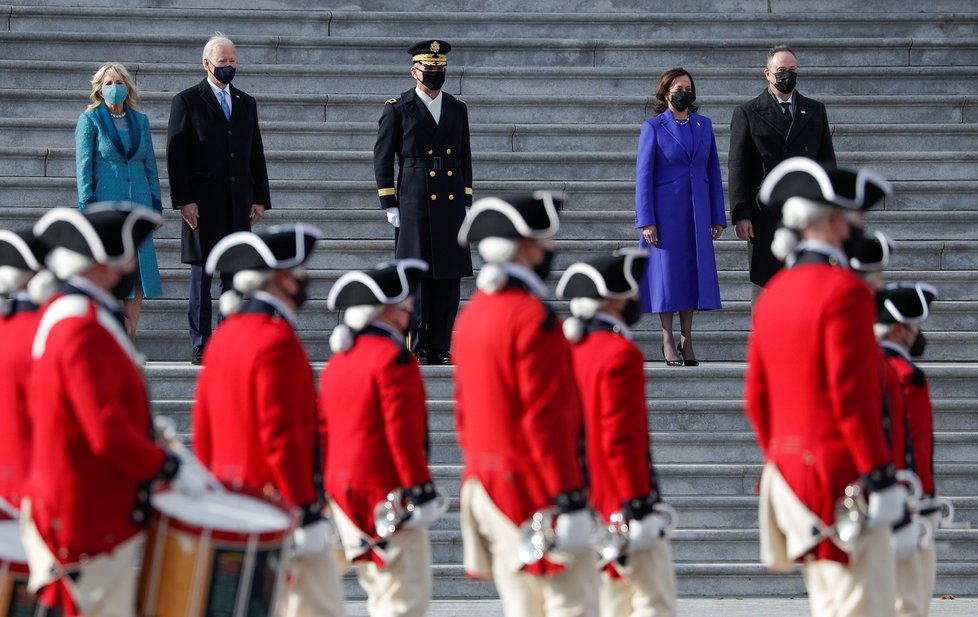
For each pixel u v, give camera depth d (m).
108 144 39.50
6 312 20.91
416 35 53.59
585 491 19.98
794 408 20.17
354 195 46.91
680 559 34.22
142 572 19.09
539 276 21.00
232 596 18.72
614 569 24.48
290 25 53.38
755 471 35.66
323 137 49.19
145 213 19.09
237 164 40.50
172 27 53.12
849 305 19.61
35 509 18.55
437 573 33.34
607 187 47.19
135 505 18.70
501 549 20.42
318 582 22.25
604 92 51.94
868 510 19.70
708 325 44.25
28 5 53.41
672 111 41.38
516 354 19.88
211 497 19.88
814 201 20.12
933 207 47.75
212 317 43.50
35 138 48.09
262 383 21.56
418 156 40.72
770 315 20.52
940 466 35.59
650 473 23.80
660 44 52.91
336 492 24.55
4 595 19.47
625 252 24.06
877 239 24.38
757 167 40.97
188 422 36.47
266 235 22.14
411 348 40.50
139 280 39.50
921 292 26.56
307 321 43.19
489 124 49.81
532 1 55.47
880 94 52.12
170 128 40.25
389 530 24.02
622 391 23.30
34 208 44.78
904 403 25.20
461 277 40.75
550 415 19.69
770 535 21.02
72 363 18.14
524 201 20.47
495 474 20.16
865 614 20.11
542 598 20.59
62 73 50.31
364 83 51.44
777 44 53.00
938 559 34.22
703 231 40.75
